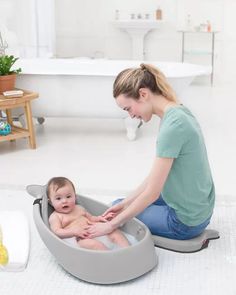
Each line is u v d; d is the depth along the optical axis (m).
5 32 4.89
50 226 2.15
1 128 3.76
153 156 3.69
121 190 3.01
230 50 6.68
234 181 3.16
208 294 1.89
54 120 4.83
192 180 2.07
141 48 6.65
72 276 2.02
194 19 6.64
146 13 6.69
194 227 2.19
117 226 2.04
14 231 2.26
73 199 2.21
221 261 2.13
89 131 4.44
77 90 4.07
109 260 1.92
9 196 2.88
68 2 6.76
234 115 4.98
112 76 3.98
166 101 2.04
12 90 3.86
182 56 6.69
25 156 3.70
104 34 6.83
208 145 3.97
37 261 2.13
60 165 3.49
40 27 5.75
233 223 2.49
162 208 2.26
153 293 1.90
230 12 6.55
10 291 1.91
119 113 4.09
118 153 3.77
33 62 4.79
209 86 6.59
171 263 2.11
